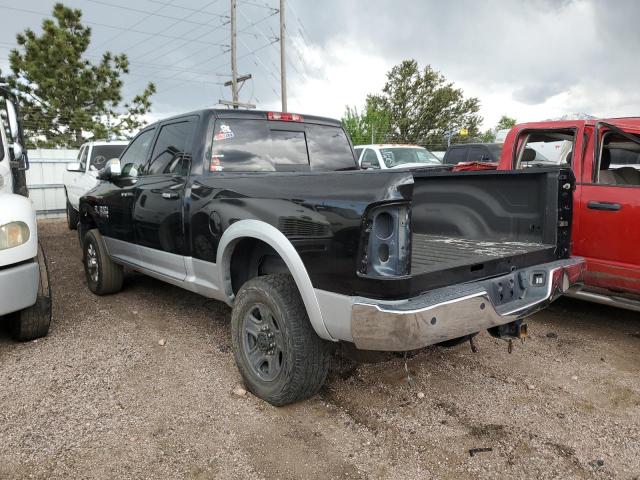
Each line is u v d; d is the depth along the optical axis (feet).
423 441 9.27
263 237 10.02
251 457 8.73
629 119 15.19
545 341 14.29
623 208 13.88
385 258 8.14
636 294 14.34
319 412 10.24
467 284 9.14
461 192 12.75
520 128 17.24
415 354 12.01
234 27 83.76
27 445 8.98
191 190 12.60
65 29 69.62
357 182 8.43
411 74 195.62
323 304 8.90
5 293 12.21
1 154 16.29
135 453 8.80
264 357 10.43
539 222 11.43
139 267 15.84
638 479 8.29
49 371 12.03
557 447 9.14
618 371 12.33
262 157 13.75
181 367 12.30
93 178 31.94
